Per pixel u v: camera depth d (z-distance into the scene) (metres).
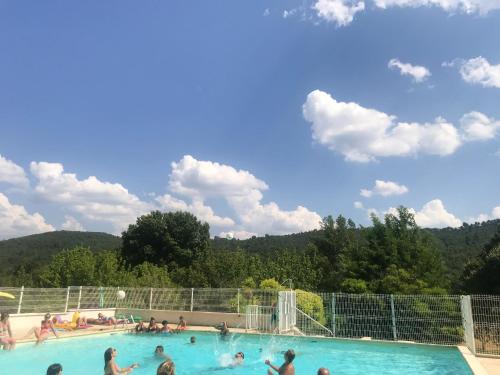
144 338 19.81
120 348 17.48
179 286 36.50
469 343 15.38
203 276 36.16
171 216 54.16
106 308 24.95
